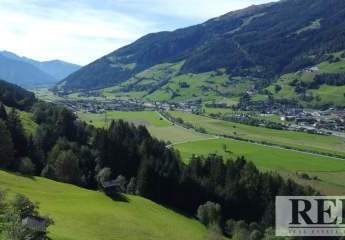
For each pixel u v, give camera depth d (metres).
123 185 159.88
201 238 130.88
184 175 167.50
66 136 195.62
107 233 107.44
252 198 166.50
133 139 193.88
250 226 146.12
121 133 195.88
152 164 168.75
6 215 71.19
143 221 126.44
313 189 172.88
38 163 163.25
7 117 175.62
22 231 69.00
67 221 106.06
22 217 80.00
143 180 161.88
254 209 165.00
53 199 122.94
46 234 85.69
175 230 129.25
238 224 144.88
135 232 115.06
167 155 186.50
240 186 167.50
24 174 143.88
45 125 191.62
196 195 166.12
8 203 82.31
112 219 117.81
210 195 168.12
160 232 122.81
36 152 165.25
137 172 172.50
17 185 126.69
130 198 145.38
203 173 182.75
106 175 154.12
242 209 165.50
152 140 197.25
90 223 110.00
